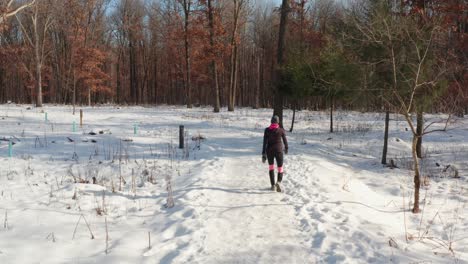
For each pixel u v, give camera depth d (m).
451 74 11.88
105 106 41.84
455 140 19.03
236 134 19.80
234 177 10.23
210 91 61.81
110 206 7.66
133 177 10.26
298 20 40.78
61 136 16.55
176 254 5.39
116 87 64.62
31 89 54.25
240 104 60.53
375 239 5.99
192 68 48.78
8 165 11.15
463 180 11.48
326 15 44.34
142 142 16.06
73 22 41.97
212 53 34.03
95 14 45.88
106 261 5.16
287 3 19.67
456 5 12.47
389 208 8.48
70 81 45.69
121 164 11.74
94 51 43.06
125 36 57.22
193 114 30.78
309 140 18.77
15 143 14.59
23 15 47.75
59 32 50.75
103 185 9.30
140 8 56.62
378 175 12.20
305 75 19.80
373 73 11.55
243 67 61.94
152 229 6.46
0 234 5.95
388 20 10.59
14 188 8.75
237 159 12.91
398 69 10.96
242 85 61.38
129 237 6.04
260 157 13.28
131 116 27.55
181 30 37.97
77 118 24.81
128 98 67.62
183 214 7.14
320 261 5.23
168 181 9.88
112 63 60.56
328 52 19.23
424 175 12.18
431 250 5.87
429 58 11.45
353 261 5.21
